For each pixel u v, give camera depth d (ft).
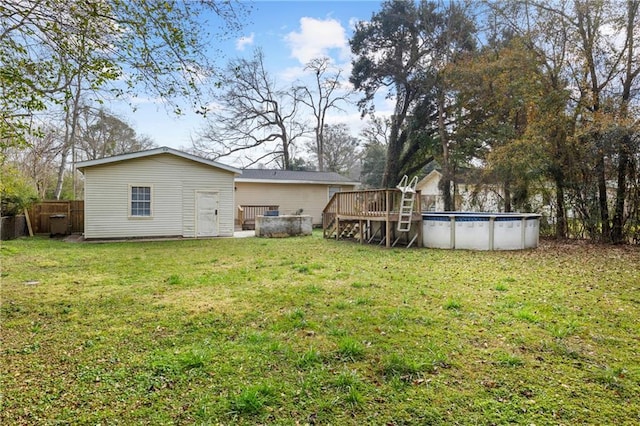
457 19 51.98
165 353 10.25
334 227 43.09
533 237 34.42
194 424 7.11
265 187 63.16
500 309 14.34
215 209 44.42
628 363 9.75
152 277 20.43
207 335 11.68
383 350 10.43
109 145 79.97
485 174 46.26
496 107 48.03
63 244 35.42
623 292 17.19
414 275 20.94
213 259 26.94
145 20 13.97
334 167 110.42
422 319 13.05
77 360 9.86
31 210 45.24
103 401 7.88
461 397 8.07
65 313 13.93
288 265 24.47
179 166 42.63
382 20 62.08
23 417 7.28
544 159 38.32
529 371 9.26
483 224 32.60
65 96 14.46
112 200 39.93
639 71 34.83
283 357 9.96
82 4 12.62
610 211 36.83
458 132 53.52
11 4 12.00
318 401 7.89
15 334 11.78
